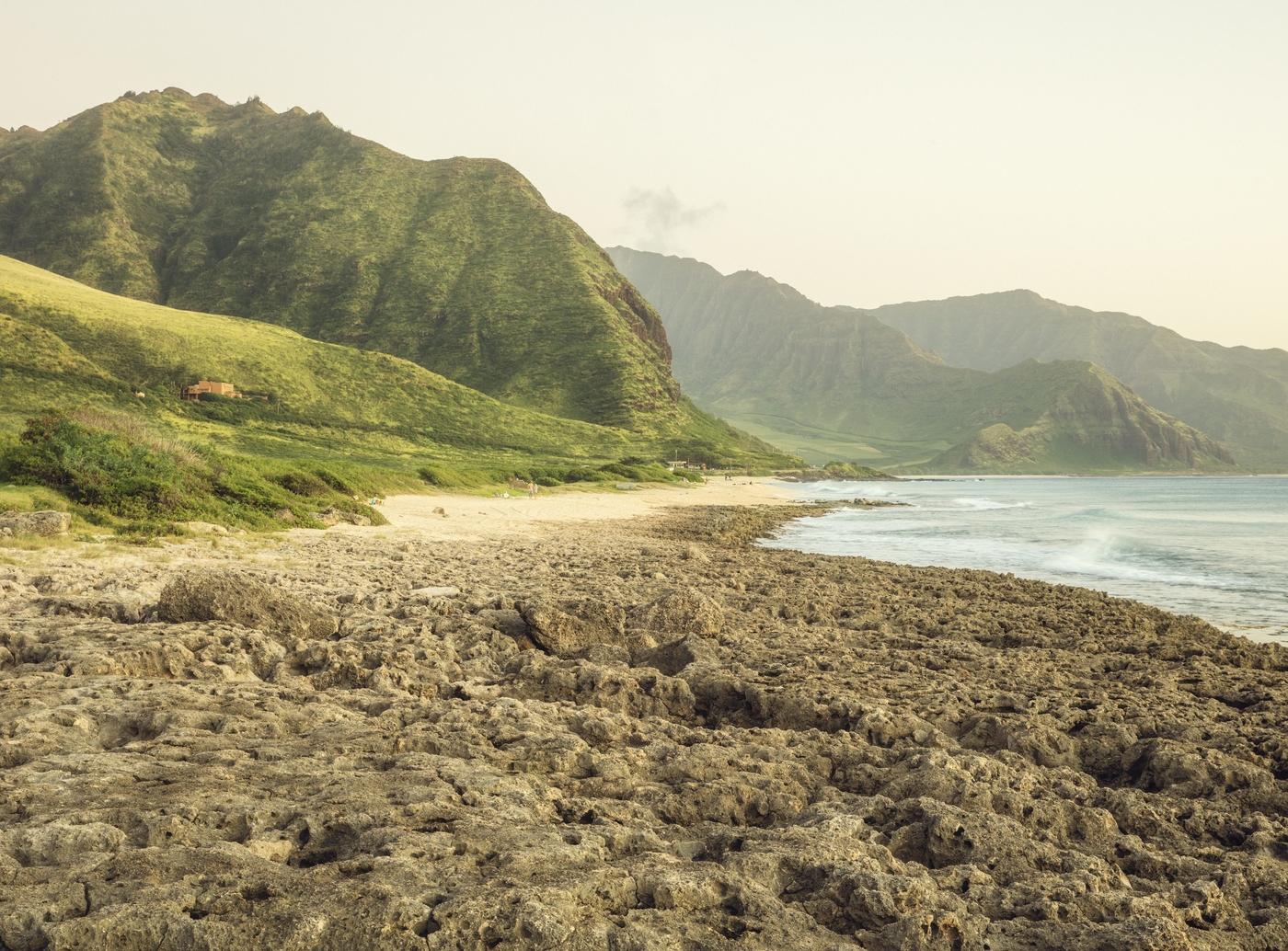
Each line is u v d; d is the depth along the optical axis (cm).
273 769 706
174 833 568
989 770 840
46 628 1200
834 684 1214
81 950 445
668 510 7244
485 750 795
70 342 14212
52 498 2675
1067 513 8275
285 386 15775
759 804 742
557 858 561
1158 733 1091
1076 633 1861
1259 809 872
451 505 5703
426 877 521
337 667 1106
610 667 1205
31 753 730
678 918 520
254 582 1344
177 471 3184
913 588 2578
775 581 2542
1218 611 2503
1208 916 620
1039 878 618
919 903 555
